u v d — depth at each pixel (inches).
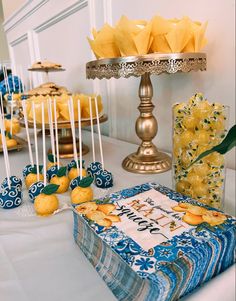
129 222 12.6
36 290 11.3
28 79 80.0
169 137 33.4
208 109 14.8
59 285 11.5
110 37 20.9
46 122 25.2
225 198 19.0
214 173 15.9
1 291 11.3
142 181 22.6
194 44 21.3
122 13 35.2
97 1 39.0
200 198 16.5
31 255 13.6
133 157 26.5
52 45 58.3
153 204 14.3
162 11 29.8
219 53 25.7
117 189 21.0
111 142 38.2
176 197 15.1
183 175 17.0
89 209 13.9
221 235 11.1
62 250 13.9
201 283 10.6
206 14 25.8
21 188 20.3
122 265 10.4
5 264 13.0
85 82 48.5
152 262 9.7
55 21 53.5
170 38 19.8
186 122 15.6
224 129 14.9
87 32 43.8
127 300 10.2
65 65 54.6
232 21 24.0
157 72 19.4
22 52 81.3
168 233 11.4
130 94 37.5
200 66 21.1
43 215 17.3
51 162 23.1
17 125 39.0
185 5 27.4
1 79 69.1
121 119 40.6
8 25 86.7
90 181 18.3
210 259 10.5
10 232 15.5
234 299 10.8
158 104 33.7
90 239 12.8
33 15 63.5
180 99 30.7
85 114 26.9
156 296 9.0
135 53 20.1
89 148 34.3
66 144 31.2
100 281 11.7
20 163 29.0
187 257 9.9
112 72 20.2
